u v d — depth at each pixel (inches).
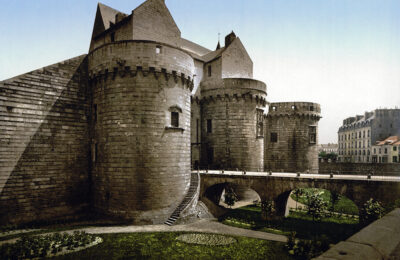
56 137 1032.8
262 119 1562.5
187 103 1160.2
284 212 1151.6
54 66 1040.2
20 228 885.8
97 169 1075.3
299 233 906.1
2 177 898.7
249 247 746.2
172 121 1099.9
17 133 937.5
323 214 1064.2
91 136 1125.1
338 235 880.9
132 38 1168.8
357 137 2640.3
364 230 195.9
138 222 976.9
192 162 1492.4
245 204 1412.4
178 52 1091.9
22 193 940.6
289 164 1926.7
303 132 1948.8
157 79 1039.0
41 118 997.2
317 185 997.2
